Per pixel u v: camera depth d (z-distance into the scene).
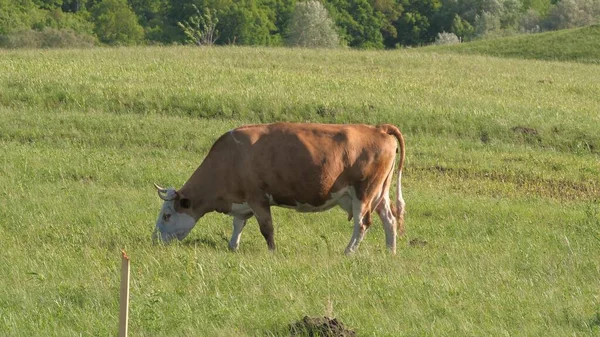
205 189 28.38
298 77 63.69
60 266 24.02
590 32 105.75
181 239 28.75
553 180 41.59
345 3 187.50
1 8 156.00
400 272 24.33
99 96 51.78
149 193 34.88
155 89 53.50
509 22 196.62
